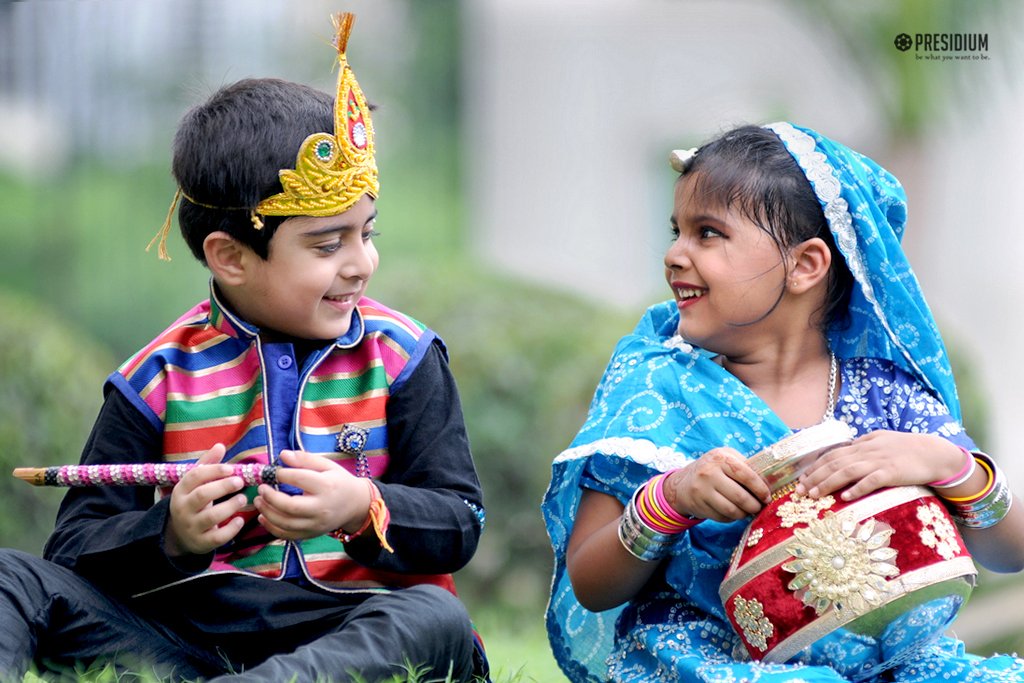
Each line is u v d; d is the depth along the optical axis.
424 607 8.05
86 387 17.88
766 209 8.66
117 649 8.23
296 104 8.72
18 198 44.38
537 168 36.94
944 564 7.66
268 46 42.69
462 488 8.82
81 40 40.53
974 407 20.12
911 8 28.89
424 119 55.47
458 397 9.25
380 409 8.87
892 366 9.05
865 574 7.56
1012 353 35.47
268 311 8.74
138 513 8.31
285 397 8.72
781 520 7.75
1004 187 35.41
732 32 34.88
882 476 7.75
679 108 35.38
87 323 41.50
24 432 17.00
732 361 9.07
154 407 8.70
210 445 8.66
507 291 21.95
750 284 8.66
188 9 40.53
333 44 8.92
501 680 9.63
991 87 29.83
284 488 8.32
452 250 50.53
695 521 8.11
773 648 7.74
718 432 8.56
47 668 8.23
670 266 8.88
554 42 36.69
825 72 33.78
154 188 43.12
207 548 7.92
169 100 41.06
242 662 8.46
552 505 9.10
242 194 8.48
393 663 7.80
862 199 8.74
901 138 31.62
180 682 8.14
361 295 8.92
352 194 8.55
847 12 30.08
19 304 18.64
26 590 7.97
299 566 8.55
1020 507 8.54
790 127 8.98
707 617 8.47
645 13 35.72
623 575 8.34
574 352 20.59
